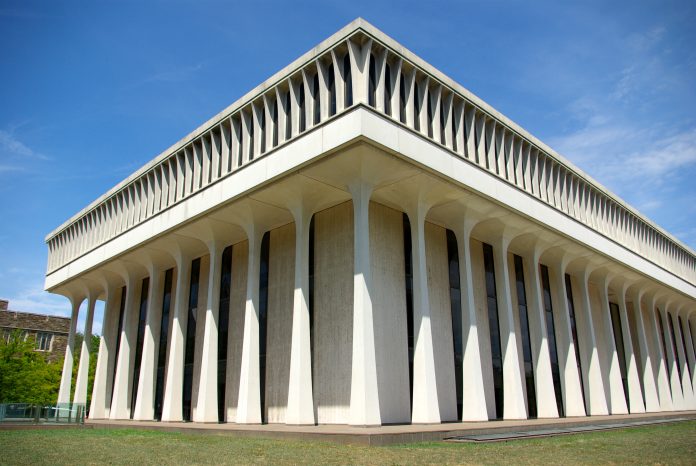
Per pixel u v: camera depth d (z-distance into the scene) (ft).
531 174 100.12
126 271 123.24
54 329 212.84
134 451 48.67
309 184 76.48
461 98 84.12
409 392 78.48
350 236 80.64
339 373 76.79
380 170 71.92
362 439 50.96
